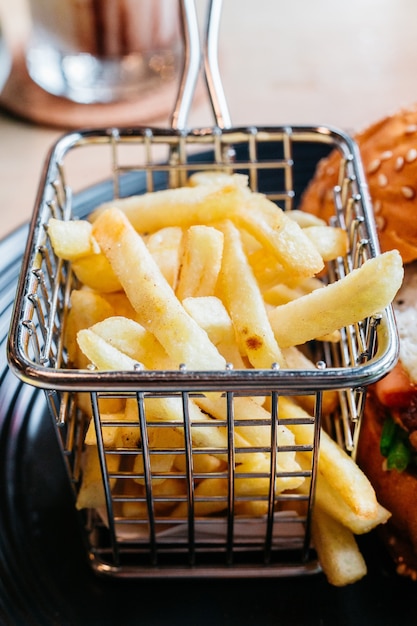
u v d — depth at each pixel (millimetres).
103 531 379
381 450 375
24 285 339
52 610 362
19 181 503
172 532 364
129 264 348
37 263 352
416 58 583
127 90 561
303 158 479
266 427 342
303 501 368
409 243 400
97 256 362
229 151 428
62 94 559
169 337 330
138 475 345
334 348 397
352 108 542
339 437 377
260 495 355
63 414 343
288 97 552
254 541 369
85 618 361
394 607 364
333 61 582
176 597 366
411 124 417
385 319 330
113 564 370
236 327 345
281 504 370
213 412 342
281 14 641
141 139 411
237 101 549
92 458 357
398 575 373
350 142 400
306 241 354
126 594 367
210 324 340
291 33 614
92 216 386
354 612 363
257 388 314
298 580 370
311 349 420
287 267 353
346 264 381
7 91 562
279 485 348
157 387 313
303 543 367
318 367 317
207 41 408
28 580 367
